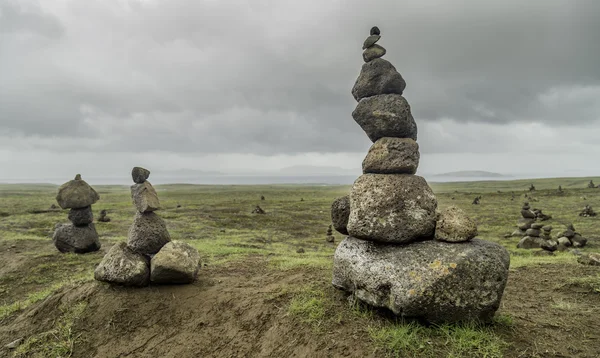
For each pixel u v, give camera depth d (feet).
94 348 20.56
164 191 280.92
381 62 21.25
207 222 85.71
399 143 19.94
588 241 57.06
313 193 239.09
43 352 20.36
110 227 71.97
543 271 29.94
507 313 19.88
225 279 28.17
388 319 18.06
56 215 89.51
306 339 17.53
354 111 21.67
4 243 52.13
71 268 39.50
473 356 14.99
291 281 25.36
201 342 19.79
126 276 24.77
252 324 20.21
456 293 16.46
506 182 344.49
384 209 18.79
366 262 18.80
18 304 28.04
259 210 108.06
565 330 17.43
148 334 21.25
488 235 68.74
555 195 139.85
